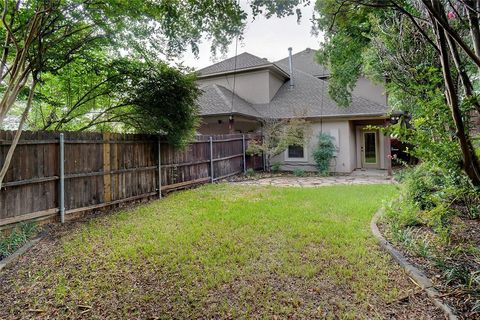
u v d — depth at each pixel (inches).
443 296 100.7
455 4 107.2
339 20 126.2
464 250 131.1
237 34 118.3
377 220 195.3
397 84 203.9
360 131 544.1
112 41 222.1
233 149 455.5
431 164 134.8
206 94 550.0
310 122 512.4
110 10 175.3
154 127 283.4
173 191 322.3
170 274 124.8
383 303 101.0
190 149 353.4
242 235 169.6
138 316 97.0
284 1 106.6
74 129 301.7
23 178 182.2
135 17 172.2
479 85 144.4
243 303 102.8
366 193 295.3
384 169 523.8
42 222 193.3
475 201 163.0
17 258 144.4
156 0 130.2
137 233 178.1
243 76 605.9
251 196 290.0
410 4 126.4
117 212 234.8
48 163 198.5
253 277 120.6
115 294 110.3
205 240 162.9
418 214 177.2
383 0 113.3
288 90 611.2
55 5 166.7
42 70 205.5
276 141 486.9
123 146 260.8
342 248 148.3
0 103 166.9
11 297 109.9
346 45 374.0
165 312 98.7
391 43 196.9
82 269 131.1
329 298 105.0
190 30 124.3
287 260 135.4
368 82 548.1
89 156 228.7
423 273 117.6
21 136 181.2
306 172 496.1
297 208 233.6
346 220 197.6
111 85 268.1
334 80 435.5
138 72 260.1
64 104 286.8
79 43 213.6
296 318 94.3
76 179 217.8
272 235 169.3
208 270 127.2
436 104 121.3
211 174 393.4
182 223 197.0
